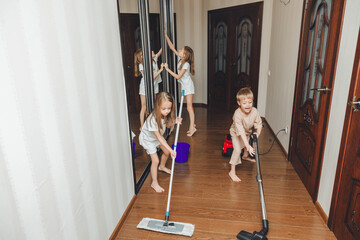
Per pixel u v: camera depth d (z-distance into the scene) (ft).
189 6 16.80
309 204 7.23
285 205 7.20
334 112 5.97
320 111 6.77
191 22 17.08
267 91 14.51
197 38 17.30
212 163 9.85
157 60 11.25
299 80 8.66
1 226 2.95
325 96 6.45
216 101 17.89
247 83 15.79
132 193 7.39
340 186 5.68
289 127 9.89
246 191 7.93
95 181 5.19
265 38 14.24
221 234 6.20
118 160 6.35
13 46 3.05
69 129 4.23
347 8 5.44
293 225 6.42
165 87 12.23
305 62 8.13
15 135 3.09
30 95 3.33
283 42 11.17
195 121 15.17
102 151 5.47
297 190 7.91
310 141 7.57
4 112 2.92
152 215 6.95
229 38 15.87
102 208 5.55
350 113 5.15
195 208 7.19
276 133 12.07
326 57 6.44
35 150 3.44
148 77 9.42
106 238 5.78
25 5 3.23
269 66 14.08
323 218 6.55
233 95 16.78
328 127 6.31
